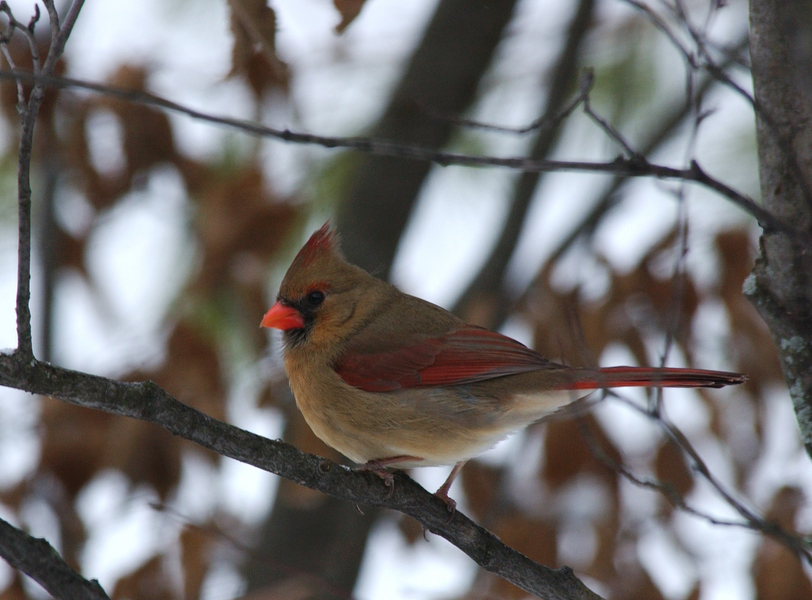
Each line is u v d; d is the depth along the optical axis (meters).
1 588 8.09
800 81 4.89
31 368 4.70
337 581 10.00
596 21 11.45
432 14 10.94
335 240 7.71
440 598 8.02
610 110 11.37
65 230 9.45
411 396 7.02
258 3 6.31
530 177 11.02
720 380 6.39
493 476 9.43
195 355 8.52
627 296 8.34
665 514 8.46
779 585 7.25
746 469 8.31
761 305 5.34
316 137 4.13
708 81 9.72
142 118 8.73
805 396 5.30
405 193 10.66
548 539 8.49
